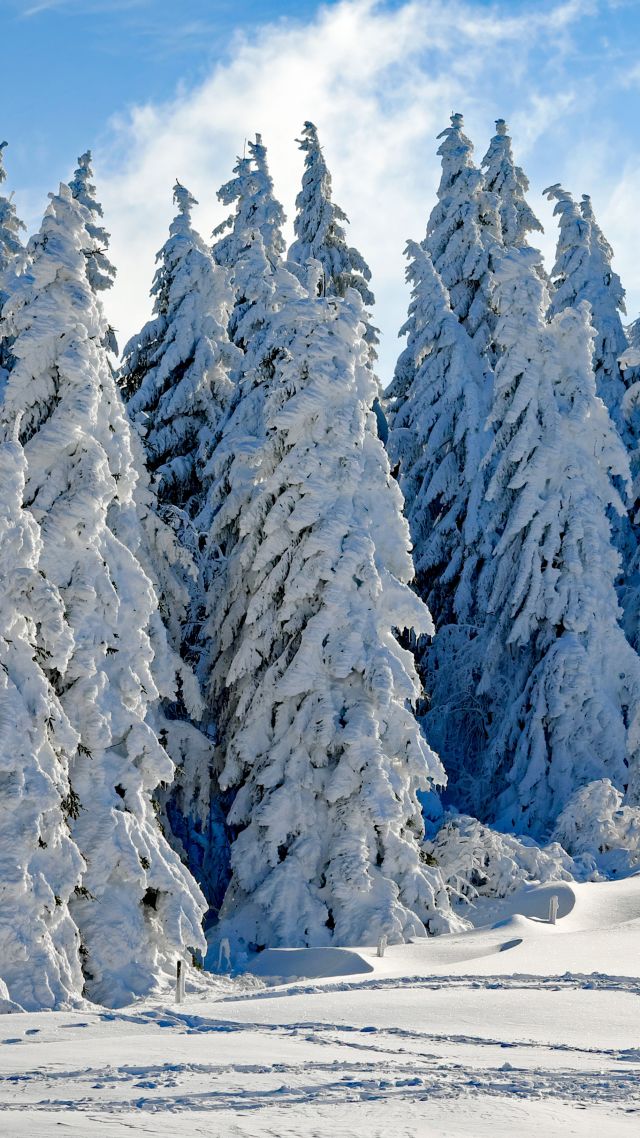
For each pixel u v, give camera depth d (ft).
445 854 99.96
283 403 97.55
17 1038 48.67
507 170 179.83
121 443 84.17
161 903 74.69
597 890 93.35
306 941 85.66
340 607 93.56
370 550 94.48
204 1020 52.49
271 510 96.68
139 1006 64.64
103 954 70.59
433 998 56.29
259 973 78.23
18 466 69.87
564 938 75.10
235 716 97.81
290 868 88.69
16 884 64.59
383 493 98.43
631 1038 45.55
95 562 78.79
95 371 81.82
